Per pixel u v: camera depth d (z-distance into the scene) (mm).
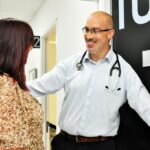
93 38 1705
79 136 1734
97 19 1696
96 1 2262
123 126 1776
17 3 4559
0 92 1245
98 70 1752
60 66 1851
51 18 3926
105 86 1713
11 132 1216
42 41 4574
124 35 1854
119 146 1740
